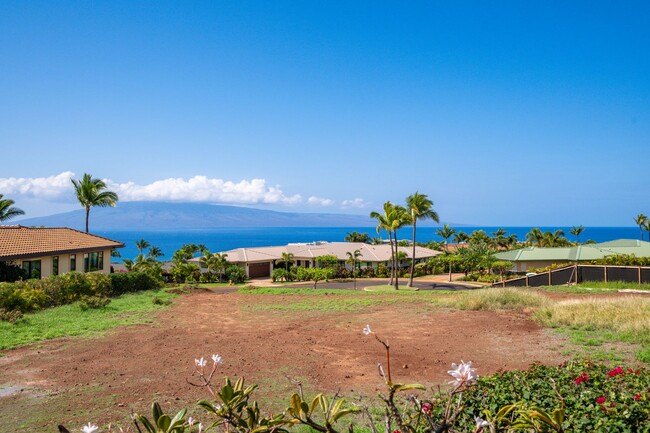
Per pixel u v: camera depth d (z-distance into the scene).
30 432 7.61
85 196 46.66
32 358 12.84
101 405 8.93
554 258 46.22
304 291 32.97
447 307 22.92
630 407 5.11
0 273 25.41
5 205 43.03
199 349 13.92
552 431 2.79
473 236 84.31
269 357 12.85
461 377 2.27
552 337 14.79
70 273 25.94
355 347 14.13
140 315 21.12
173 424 2.39
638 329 14.27
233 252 63.91
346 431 6.97
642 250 43.69
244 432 2.63
